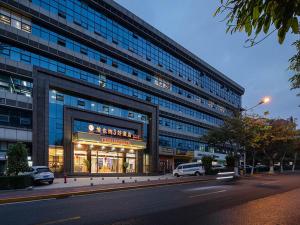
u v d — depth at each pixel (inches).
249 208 509.4
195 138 2824.8
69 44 1680.6
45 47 1535.4
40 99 1502.2
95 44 1801.2
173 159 2549.2
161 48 2428.6
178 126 2623.0
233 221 399.5
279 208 508.7
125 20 2027.6
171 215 446.9
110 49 1905.8
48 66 1571.1
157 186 1053.8
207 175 1823.3
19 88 1429.6
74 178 1464.1
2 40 1386.6
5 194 799.7
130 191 866.8
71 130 1644.9
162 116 2426.2
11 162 1016.2
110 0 1905.8
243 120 1763.0
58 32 1626.5
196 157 2755.9
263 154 2511.1
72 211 490.9
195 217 429.7
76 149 1689.2
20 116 1432.1
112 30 1962.4
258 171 2458.2
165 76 2413.9
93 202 606.5
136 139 2049.7
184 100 2664.9
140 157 2121.1
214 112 3157.0
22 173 1078.4
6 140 1360.7
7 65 1380.4
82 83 1710.1
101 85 1872.5
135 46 2146.9
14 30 1413.6
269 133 1956.2
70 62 1672.0
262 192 771.4
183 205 548.7
